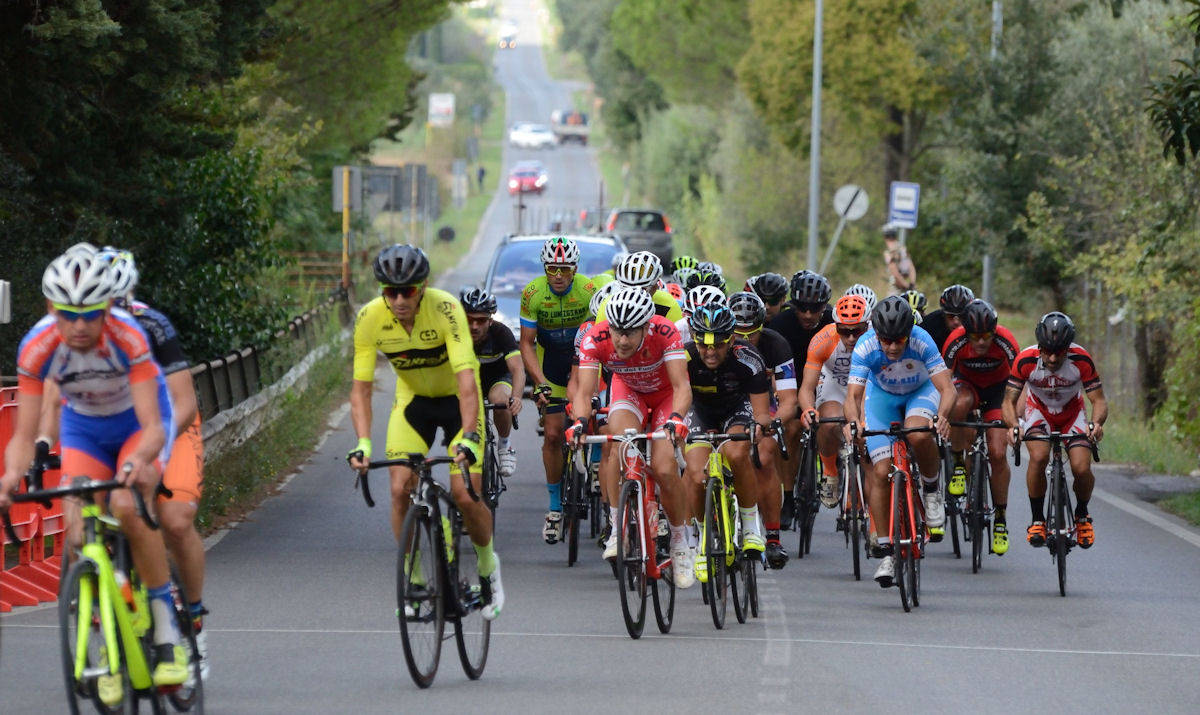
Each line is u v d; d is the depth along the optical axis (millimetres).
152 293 57219
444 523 27172
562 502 42906
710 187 193375
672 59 181000
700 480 32750
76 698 20984
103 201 48281
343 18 94750
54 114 44156
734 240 167500
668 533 32875
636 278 32844
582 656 29609
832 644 31234
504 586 37406
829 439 44188
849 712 25328
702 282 43562
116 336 21953
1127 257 70188
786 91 135750
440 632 26828
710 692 26578
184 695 23500
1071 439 39594
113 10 40938
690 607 35938
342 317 106062
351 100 103000
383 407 73688
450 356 27594
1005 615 35188
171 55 42719
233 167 61125
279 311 64625
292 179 106875
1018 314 125875
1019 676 28609
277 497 50375
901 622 34031
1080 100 88125
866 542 39469
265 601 34312
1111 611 35844
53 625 31297
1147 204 71000
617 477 32312
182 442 24047
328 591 35625
